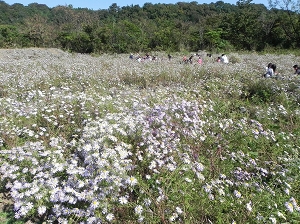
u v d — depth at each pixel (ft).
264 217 9.49
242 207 9.93
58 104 20.17
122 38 113.70
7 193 11.79
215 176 12.10
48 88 28.63
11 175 10.85
